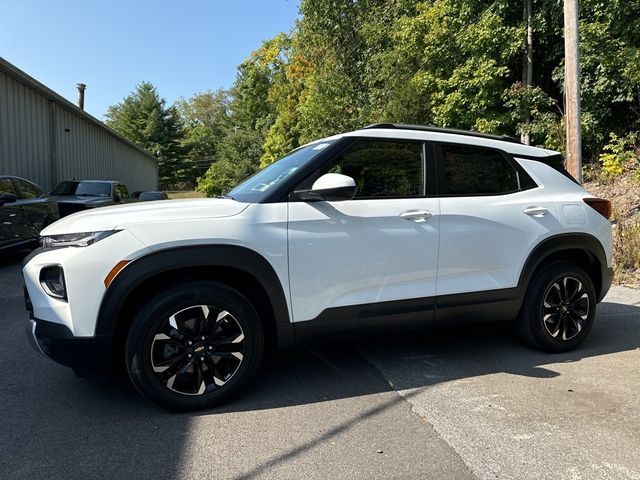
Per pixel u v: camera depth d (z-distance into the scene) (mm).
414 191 3639
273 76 49656
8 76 13039
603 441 2711
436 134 3822
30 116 14336
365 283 3408
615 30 11023
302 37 28766
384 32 19938
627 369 3783
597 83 11109
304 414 3064
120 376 3689
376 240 3416
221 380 3143
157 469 2473
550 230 3969
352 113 23000
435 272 3604
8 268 8711
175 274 3113
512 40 12375
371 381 3580
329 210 3328
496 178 3951
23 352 4246
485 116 12906
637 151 10750
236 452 2629
